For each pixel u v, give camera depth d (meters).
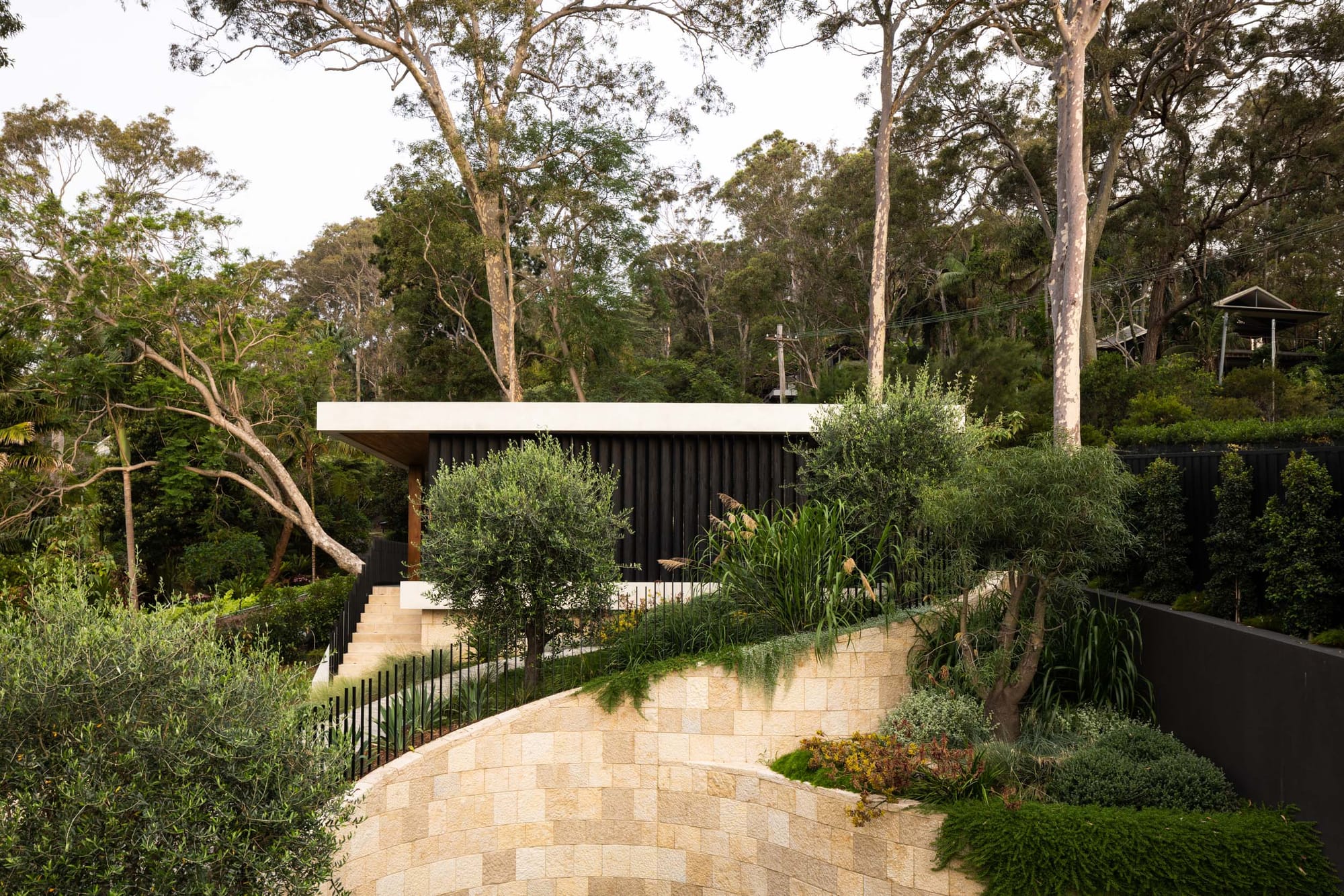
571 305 29.84
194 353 27.31
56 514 23.80
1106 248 37.75
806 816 8.03
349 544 35.19
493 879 8.80
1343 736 5.70
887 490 10.43
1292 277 40.22
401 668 11.86
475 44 26.55
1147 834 6.44
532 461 10.16
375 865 7.93
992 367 23.36
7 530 22.39
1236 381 21.75
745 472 13.14
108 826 4.72
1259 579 7.57
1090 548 8.09
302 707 6.24
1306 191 31.28
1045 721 8.58
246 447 29.97
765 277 41.88
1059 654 9.05
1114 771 7.24
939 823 7.14
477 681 9.84
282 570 32.28
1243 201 31.17
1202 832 6.32
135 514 29.03
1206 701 7.51
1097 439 16.88
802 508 10.41
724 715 9.15
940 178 32.28
